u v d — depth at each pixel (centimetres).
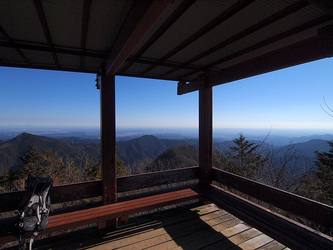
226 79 268
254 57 249
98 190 264
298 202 203
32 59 245
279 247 217
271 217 216
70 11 143
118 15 147
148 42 205
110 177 258
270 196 235
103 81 253
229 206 248
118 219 268
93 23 161
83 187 256
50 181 197
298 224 199
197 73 326
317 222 184
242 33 182
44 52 218
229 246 219
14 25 163
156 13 99
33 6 136
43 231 197
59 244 221
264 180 500
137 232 246
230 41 200
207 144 326
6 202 217
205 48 221
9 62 256
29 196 178
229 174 299
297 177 433
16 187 685
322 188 452
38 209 176
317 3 105
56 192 241
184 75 344
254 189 256
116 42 182
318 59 163
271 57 202
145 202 263
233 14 149
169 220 276
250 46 214
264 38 192
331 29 149
